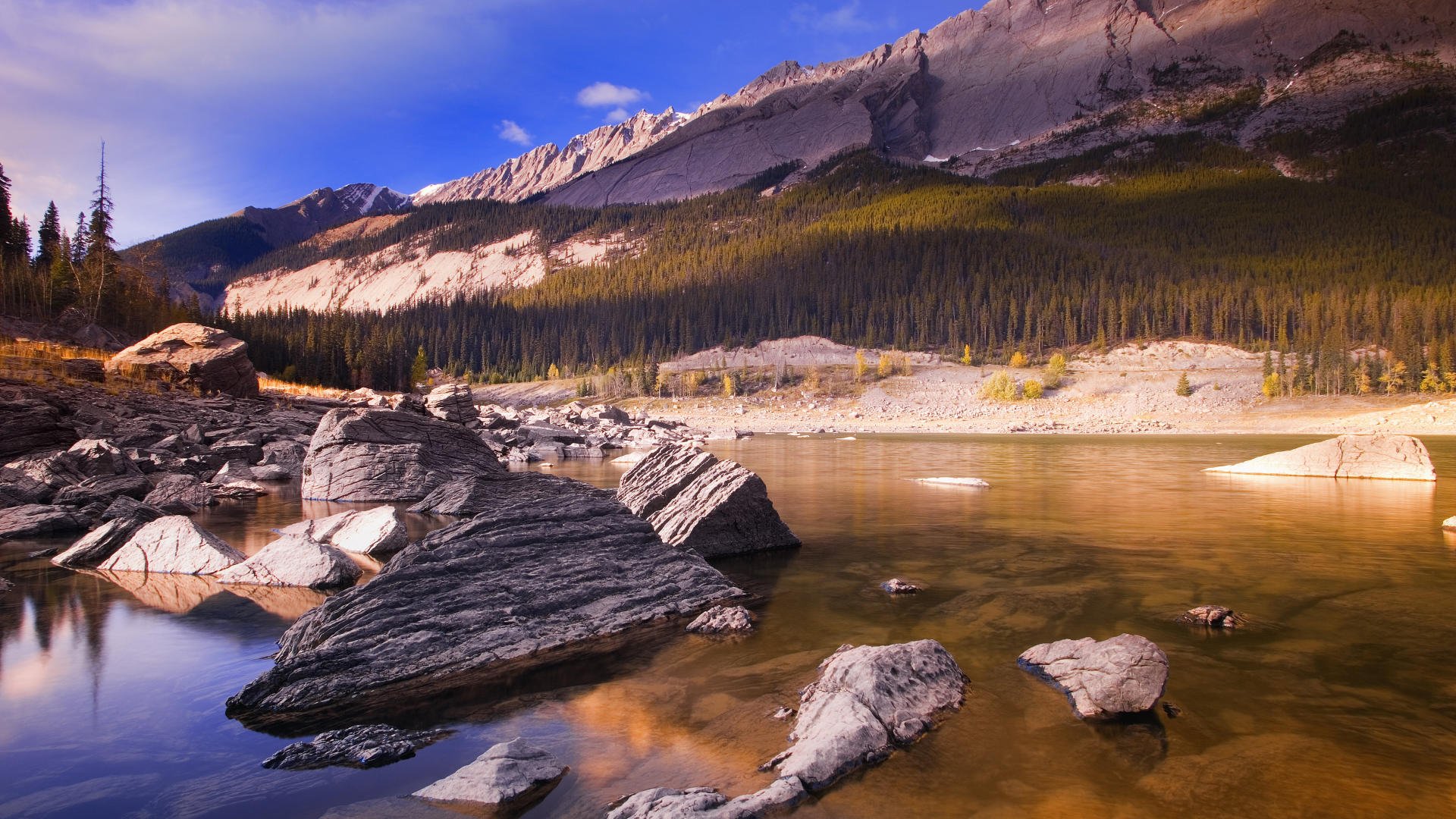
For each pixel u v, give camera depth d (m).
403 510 20.97
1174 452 50.88
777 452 51.41
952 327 160.88
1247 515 19.02
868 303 178.12
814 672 7.86
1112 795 5.15
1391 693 6.98
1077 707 6.66
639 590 10.77
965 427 100.00
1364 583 11.41
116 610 10.60
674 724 6.61
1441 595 10.60
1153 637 8.84
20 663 8.34
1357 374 105.44
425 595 9.32
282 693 7.25
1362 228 199.38
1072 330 151.50
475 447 27.45
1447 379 98.88
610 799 5.19
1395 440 28.88
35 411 24.95
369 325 181.75
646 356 165.38
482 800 5.07
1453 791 5.12
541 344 186.00
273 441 33.75
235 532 17.05
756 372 148.75
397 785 5.48
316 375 103.56
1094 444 61.69
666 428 74.94
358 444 24.64
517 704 7.14
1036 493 25.08
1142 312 149.25
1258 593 10.88
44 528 17.22
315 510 21.25
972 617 9.91
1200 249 198.62
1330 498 22.25
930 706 6.62
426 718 6.83
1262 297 143.38
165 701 7.25
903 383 134.88
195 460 27.53
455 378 179.62
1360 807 4.92
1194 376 117.94
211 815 4.97
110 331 70.50
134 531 15.24
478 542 10.72
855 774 5.47
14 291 64.62
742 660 8.36
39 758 5.96
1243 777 5.39
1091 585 11.55
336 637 8.23
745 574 12.93
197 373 42.69
